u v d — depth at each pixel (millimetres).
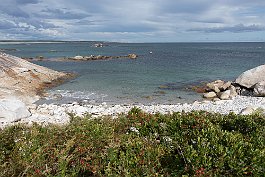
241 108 21969
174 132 8133
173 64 62281
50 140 7273
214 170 5500
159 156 6613
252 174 5492
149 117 9320
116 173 5879
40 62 63500
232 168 5508
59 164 6125
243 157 5852
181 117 9039
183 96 29156
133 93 30312
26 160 6266
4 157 6613
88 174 6238
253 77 29688
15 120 17812
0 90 25344
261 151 6117
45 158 6562
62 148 6855
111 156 6348
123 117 9664
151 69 51688
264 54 106125
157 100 27281
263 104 23828
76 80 37844
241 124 8820
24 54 97438
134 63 63906
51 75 36938
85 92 30547
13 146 7090
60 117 19453
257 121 9023
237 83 30234
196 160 5656
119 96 28828
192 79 39781
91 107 23625
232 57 87750
